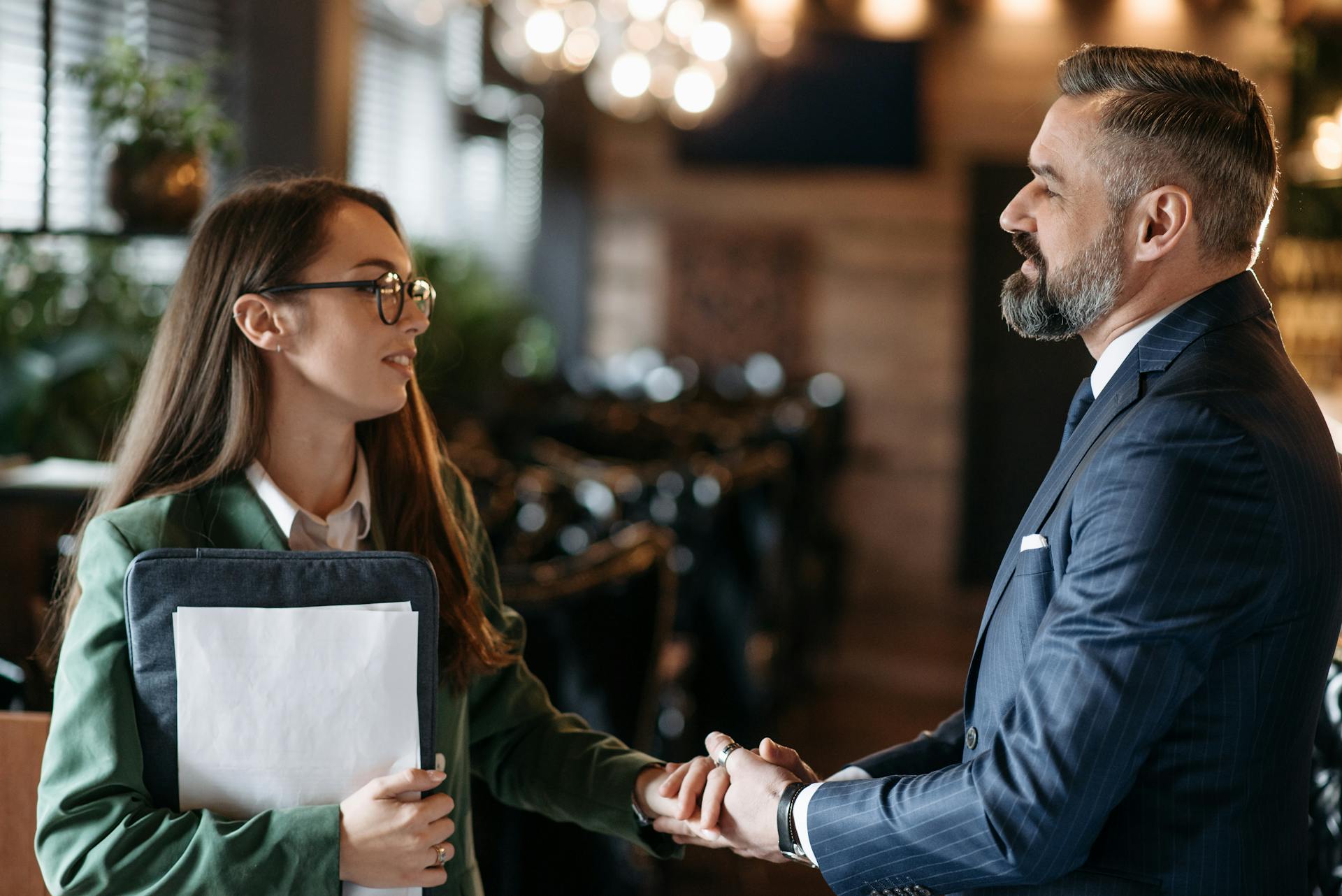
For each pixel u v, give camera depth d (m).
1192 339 1.34
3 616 2.84
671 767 1.58
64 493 2.73
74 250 4.04
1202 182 1.35
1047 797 1.22
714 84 5.82
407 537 1.51
